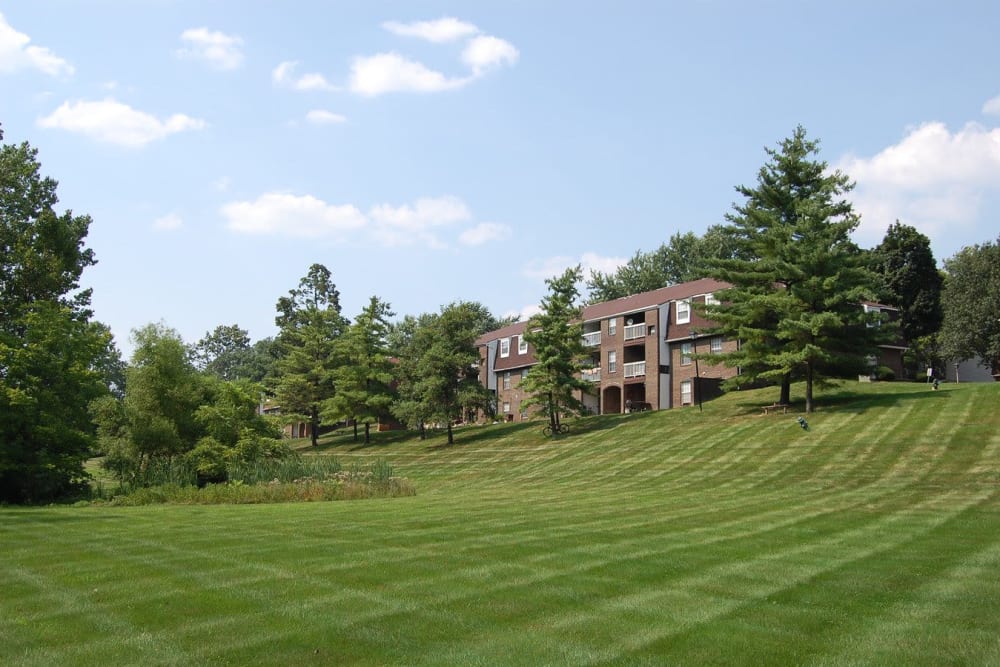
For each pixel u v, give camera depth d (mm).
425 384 56375
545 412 51250
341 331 75812
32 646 7910
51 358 31359
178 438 36500
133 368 38375
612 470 37281
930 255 66625
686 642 7652
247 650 7695
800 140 41406
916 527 15734
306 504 24766
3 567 12180
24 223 41031
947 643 7414
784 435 36750
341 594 9938
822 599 9234
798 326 37312
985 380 62844
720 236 86312
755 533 14953
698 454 36906
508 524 16766
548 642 7770
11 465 28812
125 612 9203
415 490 30906
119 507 24906
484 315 113625
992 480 25203
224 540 14828
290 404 67938
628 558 12156
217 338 147500
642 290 93250
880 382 48281
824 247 38281
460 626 8422
